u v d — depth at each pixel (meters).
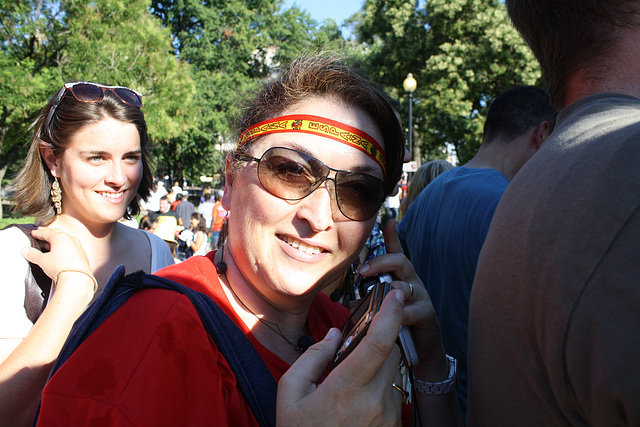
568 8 0.84
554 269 0.63
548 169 0.72
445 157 28.97
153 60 17.14
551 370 0.64
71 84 1.70
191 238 8.43
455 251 1.97
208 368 0.82
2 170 17.45
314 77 1.03
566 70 0.86
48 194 1.77
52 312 1.27
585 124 0.73
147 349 0.79
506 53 17.31
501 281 0.75
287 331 1.12
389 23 21.17
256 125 1.05
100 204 1.74
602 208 0.60
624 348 0.54
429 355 1.17
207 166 29.55
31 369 1.17
